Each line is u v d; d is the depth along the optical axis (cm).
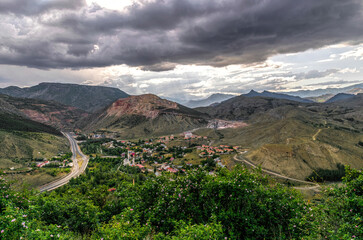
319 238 699
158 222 970
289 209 876
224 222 869
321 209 805
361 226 666
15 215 658
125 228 800
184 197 984
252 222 848
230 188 950
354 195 767
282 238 772
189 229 691
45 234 668
